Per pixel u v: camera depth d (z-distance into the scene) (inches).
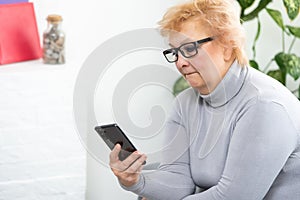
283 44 102.3
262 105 56.7
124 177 58.3
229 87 58.5
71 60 86.4
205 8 55.9
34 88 81.4
